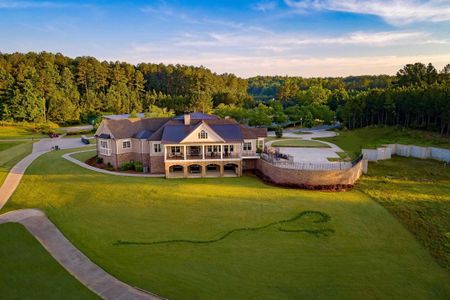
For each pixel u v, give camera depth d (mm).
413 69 94688
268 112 90938
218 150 40312
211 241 21812
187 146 39594
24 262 18859
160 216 25656
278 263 19266
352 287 17078
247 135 41094
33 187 32188
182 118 43344
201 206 27719
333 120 94500
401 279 17906
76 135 77375
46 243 21266
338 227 24094
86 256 19750
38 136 74938
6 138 70312
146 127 43312
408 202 28781
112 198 29297
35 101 88938
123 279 17469
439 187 33062
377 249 21078
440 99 56562
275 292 16500
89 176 36250
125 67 133500
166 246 21047
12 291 16188
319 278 17828
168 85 143250
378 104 71438
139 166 39750
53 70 111250
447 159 44688
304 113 89812
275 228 23828
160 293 16297
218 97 124812
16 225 23672
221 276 17828
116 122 42156
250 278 17688
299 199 29688
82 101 104438
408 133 60188
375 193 31344
